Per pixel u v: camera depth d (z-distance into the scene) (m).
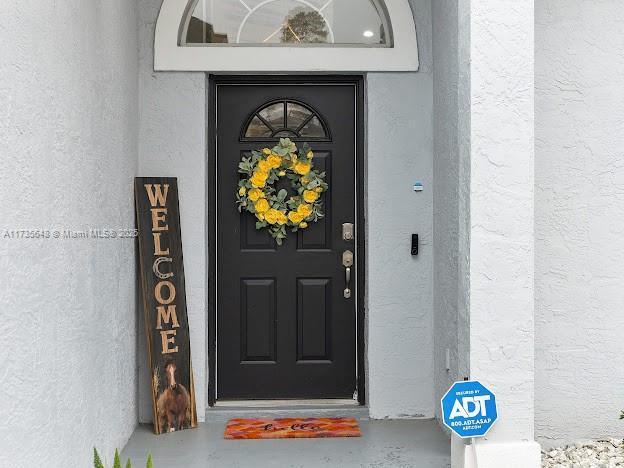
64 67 2.98
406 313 4.69
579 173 3.96
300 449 4.07
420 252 4.69
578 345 3.95
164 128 4.61
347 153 4.80
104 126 3.66
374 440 4.24
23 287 2.50
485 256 3.21
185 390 4.45
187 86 4.62
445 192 4.28
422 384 4.70
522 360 3.21
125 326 4.14
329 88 4.79
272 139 4.78
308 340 4.82
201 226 4.62
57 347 2.86
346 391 4.83
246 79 4.73
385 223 4.68
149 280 4.39
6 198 2.37
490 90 3.20
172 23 4.60
